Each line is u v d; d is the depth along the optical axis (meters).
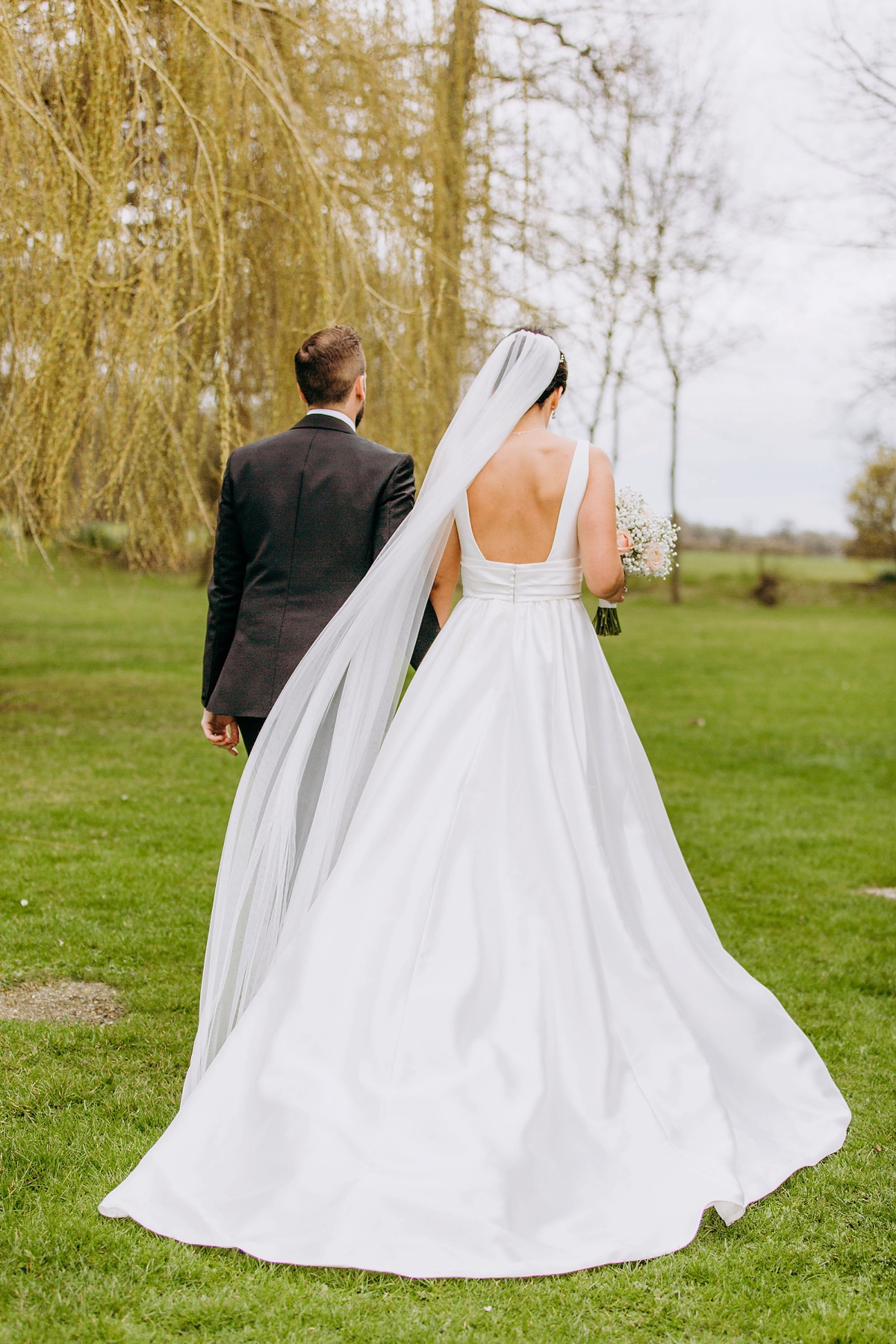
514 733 2.34
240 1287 1.80
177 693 10.05
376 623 2.45
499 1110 1.98
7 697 9.45
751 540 36.28
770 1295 1.86
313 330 5.55
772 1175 2.23
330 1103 1.99
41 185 4.76
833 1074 2.85
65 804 5.74
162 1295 1.78
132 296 5.20
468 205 6.23
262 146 5.49
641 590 30.48
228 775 6.67
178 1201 1.96
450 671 2.43
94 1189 2.10
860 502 30.44
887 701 11.80
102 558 7.43
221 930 2.43
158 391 5.20
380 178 5.82
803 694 12.23
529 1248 1.86
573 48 7.41
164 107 4.98
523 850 2.24
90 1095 2.54
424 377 5.82
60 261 5.00
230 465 2.62
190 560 7.61
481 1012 2.09
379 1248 1.82
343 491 2.56
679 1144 2.05
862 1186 2.23
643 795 2.60
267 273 5.86
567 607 2.48
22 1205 2.05
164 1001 3.16
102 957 3.53
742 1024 2.45
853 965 3.80
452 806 2.27
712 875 5.07
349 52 5.62
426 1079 2.01
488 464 2.46
